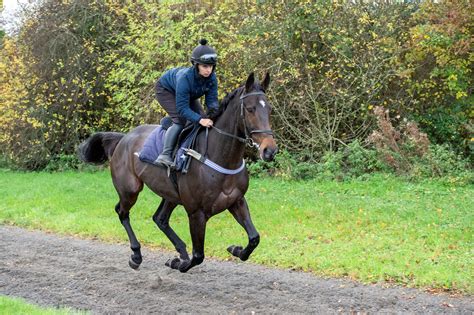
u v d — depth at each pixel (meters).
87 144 8.34
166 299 6.43
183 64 13.98
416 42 13.02
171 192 6.88
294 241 8.49
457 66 12.91
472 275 6.68
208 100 6.64
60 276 7.38
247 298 6.40
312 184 12.13
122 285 6.97
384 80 13.14
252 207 10.37
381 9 13.56
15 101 16.53
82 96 16.55
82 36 16.70
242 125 6.06
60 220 10.53
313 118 13.60
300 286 6.75
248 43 13.46
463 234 8.21
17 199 12.38
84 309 6.12
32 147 16.75
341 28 13.29
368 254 7.61
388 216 9.29
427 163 11.95
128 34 16.27
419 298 6.21
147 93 14.59
